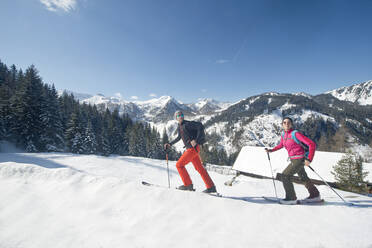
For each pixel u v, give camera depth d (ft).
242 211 8.80
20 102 94.17
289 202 11.43
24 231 6.35
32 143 94.84
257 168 80.64
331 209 9.80
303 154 11.34
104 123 183.73
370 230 7.77
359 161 52.29
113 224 7.18
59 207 7.86
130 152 172.65
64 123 125.80
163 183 41.83
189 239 6.66
